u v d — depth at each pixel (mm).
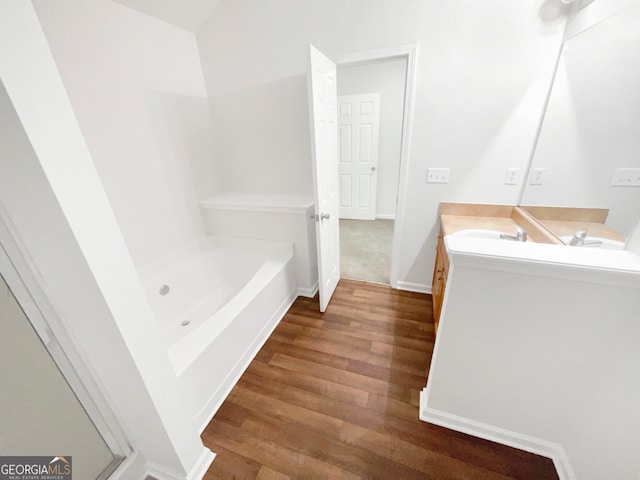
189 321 2064
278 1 1868
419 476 1106
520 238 1525
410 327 1969
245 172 2514
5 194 663
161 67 1896
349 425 1312
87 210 696
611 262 813
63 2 1332
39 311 792
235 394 1495
